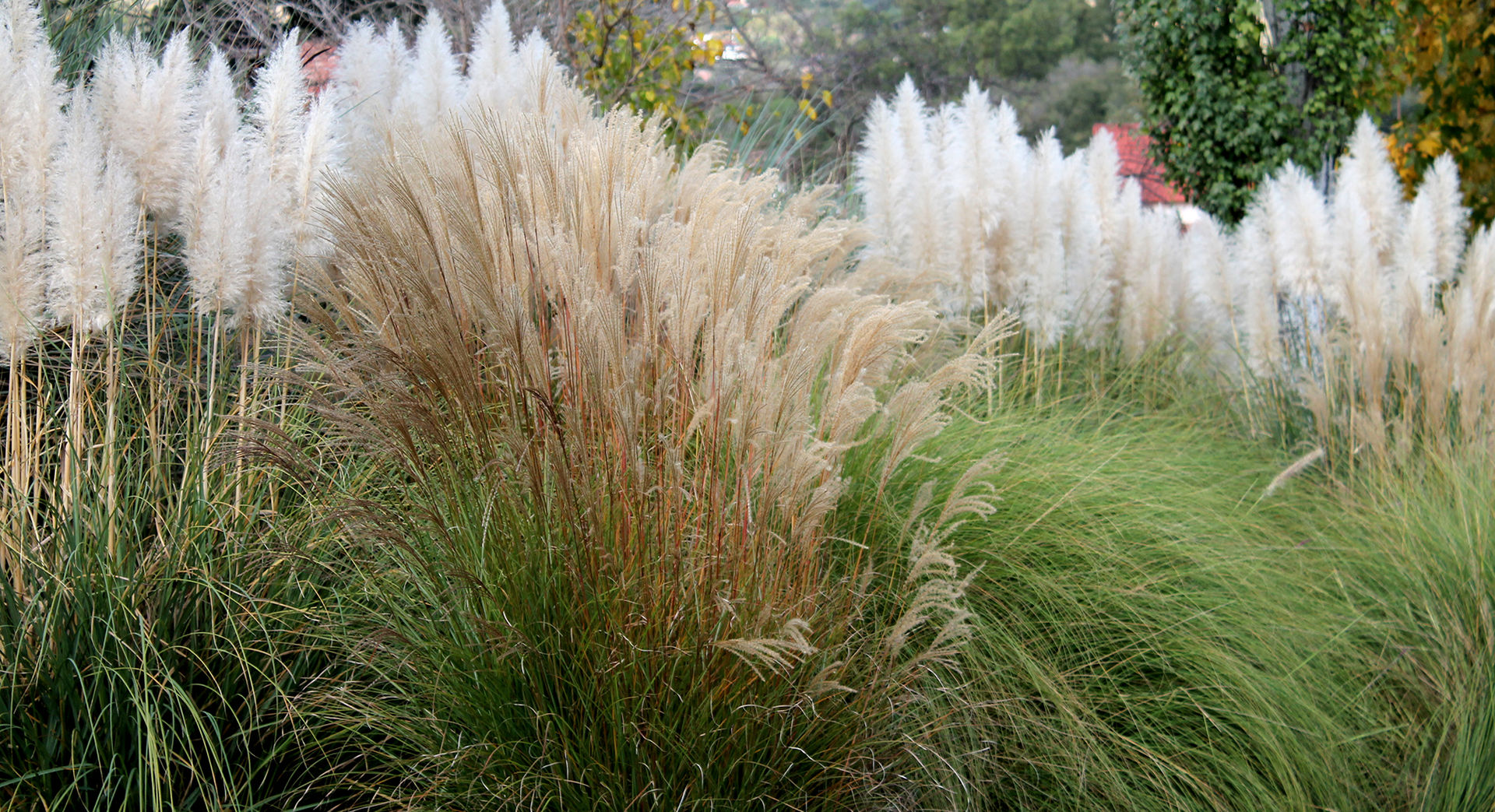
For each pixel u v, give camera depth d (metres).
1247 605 3.22
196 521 2.62
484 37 4.04
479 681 2.36
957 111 5.00
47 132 2.54
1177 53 9.09
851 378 2.57
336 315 3.21
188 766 2.21
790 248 2.84
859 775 2.39
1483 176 6.66
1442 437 4.26
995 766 2.65
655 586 2.34
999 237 5.01
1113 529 3.34
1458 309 4.38
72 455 2.60
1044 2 21.73
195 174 2.82
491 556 2.42
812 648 2.24
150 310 2.97
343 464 2.94
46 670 2.30
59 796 2.15
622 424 2.26
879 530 3.01
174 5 4.25
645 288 2.48
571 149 2.85
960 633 2.41
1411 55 7.08
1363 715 3.03
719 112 8.26
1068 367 5.17
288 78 3.07
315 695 2.48
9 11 2.63
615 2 6.97
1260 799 2.64
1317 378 4.95
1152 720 2.85
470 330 2.63
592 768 2.28
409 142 2.90
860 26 20.08
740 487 2.38
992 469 2.99
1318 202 4.94
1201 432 4.66
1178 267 5.73
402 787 2.41
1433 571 3.49
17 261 2.50
